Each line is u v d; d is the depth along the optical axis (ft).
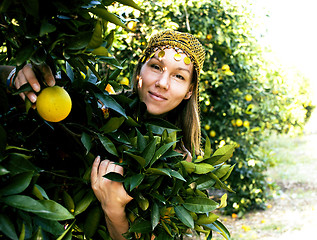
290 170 23.39
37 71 2.42
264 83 14.10
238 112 13.66
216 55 13.43
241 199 15.02
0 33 2.44
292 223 14.32
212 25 12.80
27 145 3.27
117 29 8.93
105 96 2.93
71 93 2.93
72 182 3.17
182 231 3.26
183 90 4.08
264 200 15.98
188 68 4.04
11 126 3.11
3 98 2.67
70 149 3.23
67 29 2.23
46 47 2.22
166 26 10.77
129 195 2.86
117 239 3.16
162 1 10.75
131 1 2.34
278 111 15.42
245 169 14.69
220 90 13.82
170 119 4.73
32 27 2.12
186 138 4.63
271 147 28.17
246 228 13.53
